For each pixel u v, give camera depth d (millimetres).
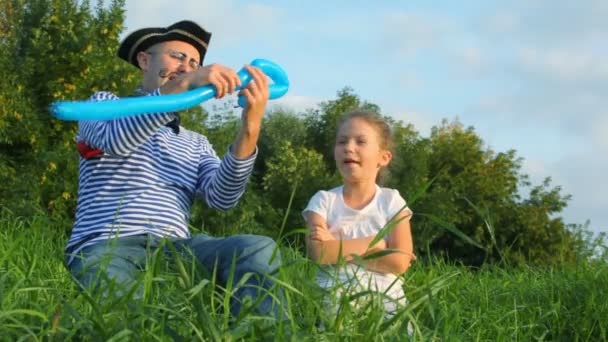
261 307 2785
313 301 2447
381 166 4301
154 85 3953
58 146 15430
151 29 3973
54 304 2594
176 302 2609
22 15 16984
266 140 25766
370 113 4277
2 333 2135
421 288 2621
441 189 22094
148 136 3414
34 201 13828
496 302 4273
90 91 16031
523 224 24688
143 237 3404
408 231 4020
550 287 4531
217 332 2105
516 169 27594
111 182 3506
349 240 3844
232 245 3170
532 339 3775
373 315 2387
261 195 21500
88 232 3428
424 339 2508
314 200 4168
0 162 14773
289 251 4320
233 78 3109
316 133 26375
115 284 2422
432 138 28672
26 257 3393
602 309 3930
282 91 3576
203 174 3799
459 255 20688
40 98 15961
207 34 3986
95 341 2129
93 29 16000
